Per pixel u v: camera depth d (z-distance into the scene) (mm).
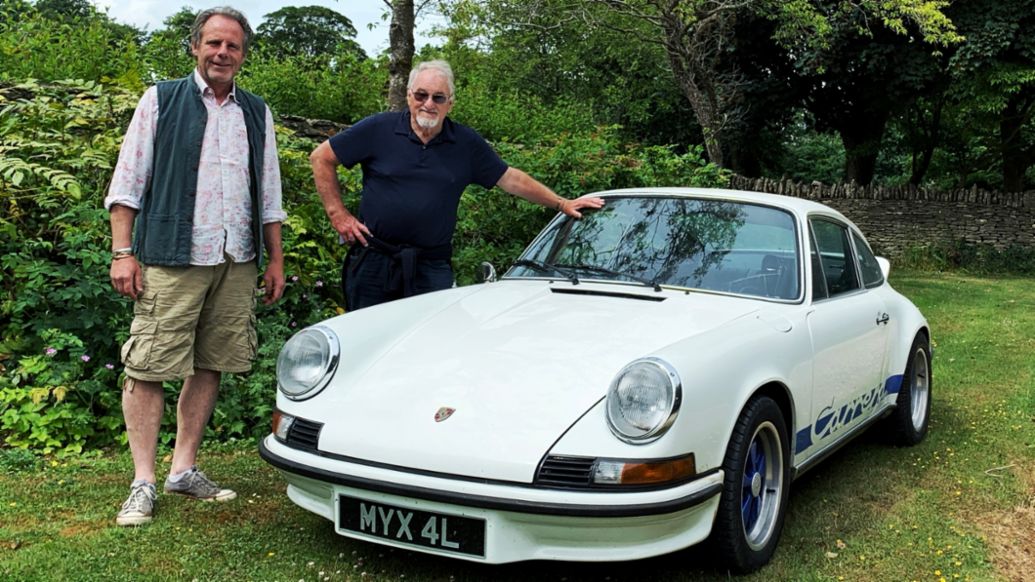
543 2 14422
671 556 3174
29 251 4949
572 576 3012
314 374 3072
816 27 13594
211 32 3352
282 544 3195
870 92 19281
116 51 8875
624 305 3449
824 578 3053
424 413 2793
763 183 18938
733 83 17281
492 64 20953
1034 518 3777
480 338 3180
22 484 3711
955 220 18641
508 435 2648
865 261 4734
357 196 6125
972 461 4625
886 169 38188
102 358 4684
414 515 2699
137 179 3346
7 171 4820
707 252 3873
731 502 2869
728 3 13594
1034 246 18062
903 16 16281
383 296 4191
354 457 2779
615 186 7699
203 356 3607
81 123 5750
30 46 8289
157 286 3377
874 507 3873
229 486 3828
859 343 4082
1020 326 9500
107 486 3752
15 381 4359
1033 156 21234
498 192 7012
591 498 2543
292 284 5625
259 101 3645
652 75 22109
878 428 4930
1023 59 16750
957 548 3389
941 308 11109
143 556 3014
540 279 3998
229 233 3482
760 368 3055
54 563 2908
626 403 2623
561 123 13086
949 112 22375
